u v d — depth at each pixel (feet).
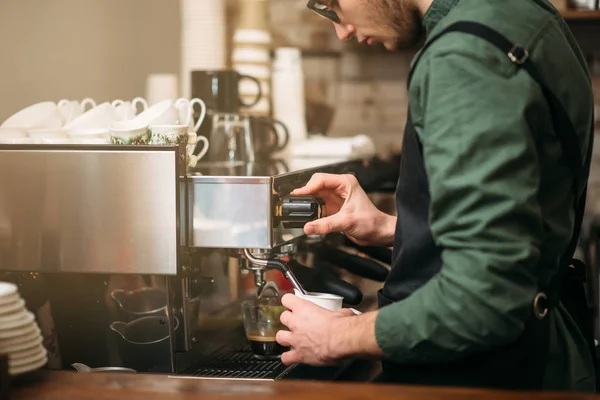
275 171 6.45
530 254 3.73
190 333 5.17
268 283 5.58
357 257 6.88
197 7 11.93
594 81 11.20
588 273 9.84
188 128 5.28
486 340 3.78
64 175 4.78
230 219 4.84
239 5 11.94
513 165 3.72
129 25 11.78
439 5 4.27
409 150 4.38
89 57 11.46
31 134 5.08
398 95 12.06
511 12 4.06
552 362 4.31
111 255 4.77
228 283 6.82
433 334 3.85
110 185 4.74
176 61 11.98
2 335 3.91
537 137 4.00
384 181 9.58
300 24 12.02
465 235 3.75
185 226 4.86
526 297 3.79
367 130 12.16
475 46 3.87
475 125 3.74
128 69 11.82
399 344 3.96
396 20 4.48
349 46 12.04
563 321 4.62
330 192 5.77
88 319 5.09
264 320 5.30
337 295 5.41
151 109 5.13
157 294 4.99
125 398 3.82
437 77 3.87
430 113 3.88
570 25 11.10
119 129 4.88
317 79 12.16
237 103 7.66
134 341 5.05
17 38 10.90
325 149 9.25
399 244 4.49
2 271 4.89
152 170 4.68
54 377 4.13
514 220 3.73
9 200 4.84
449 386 4.20
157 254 4.72
